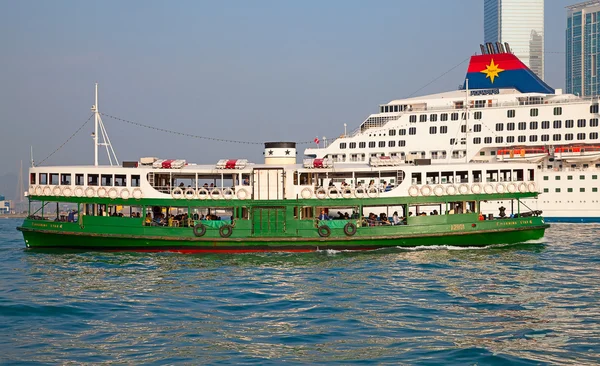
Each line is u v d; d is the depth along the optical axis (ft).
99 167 152.76
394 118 293.64
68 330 77.92
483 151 279.49
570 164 270.26
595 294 97.14
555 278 111.34
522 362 64.64
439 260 132.16
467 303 91.35
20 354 68.23
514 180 159.02
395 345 71.15
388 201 148.46
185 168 151.43
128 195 147.84
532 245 154.92
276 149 161.58
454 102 286.46
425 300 93.56
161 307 90.22
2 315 84.99
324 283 107.55
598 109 261.24
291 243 145.38
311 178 151.74
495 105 278.67
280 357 67.21
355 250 146.92
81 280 111.65
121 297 96.99
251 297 96.78
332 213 166.20
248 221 145.89
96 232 147.64
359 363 65.10
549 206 259.60
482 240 150.61
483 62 302.86
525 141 270.46
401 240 147.54
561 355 66.85
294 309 88.69
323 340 73.31
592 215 253.85
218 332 77.00
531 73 300.81
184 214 156.04
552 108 267.18
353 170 151.02
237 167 148.25
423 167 150.61
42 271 121.39
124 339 74.02
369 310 87.61
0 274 118.11
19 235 228.02
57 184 153.58
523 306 89.20
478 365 64.23
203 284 107.55
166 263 130.72
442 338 73.67
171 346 71.20
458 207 158.92
